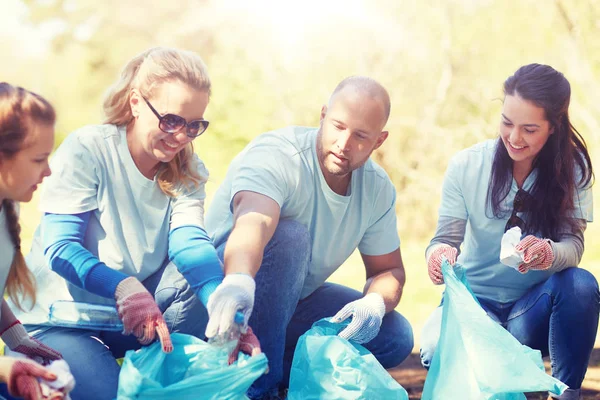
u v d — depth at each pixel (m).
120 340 2.96
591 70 8.37
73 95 10.22
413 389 3.59
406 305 5.57
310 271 3.23
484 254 3.36
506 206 3.28
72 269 2.65
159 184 2.90
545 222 3.23
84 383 2.64
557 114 3.09
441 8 8.52
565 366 3.07
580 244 3.21
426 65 8.37
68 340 2.72
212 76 9.20
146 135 2.77
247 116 8.91
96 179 2.81
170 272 2.94
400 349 3.28
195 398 2.42
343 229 3.16
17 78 10.33
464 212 3.35
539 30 8.41
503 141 3.18
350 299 3.35
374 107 2.85
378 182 3.18
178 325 2.97
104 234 2.86
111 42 10.38
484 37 8.42
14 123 2.30
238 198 2.95
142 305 2.56
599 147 8.10
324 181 3.06
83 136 2.82
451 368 2.77
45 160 2.40
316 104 8.75
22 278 2.61
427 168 7.91
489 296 3.39
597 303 3.05
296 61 8.93
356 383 2.67
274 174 2.98
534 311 3.18
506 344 2.70
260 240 2.80
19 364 2.25
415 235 7.73
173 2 10.27
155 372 2.54
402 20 8.61
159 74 2.72
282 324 3.05
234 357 2.55
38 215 7.62
